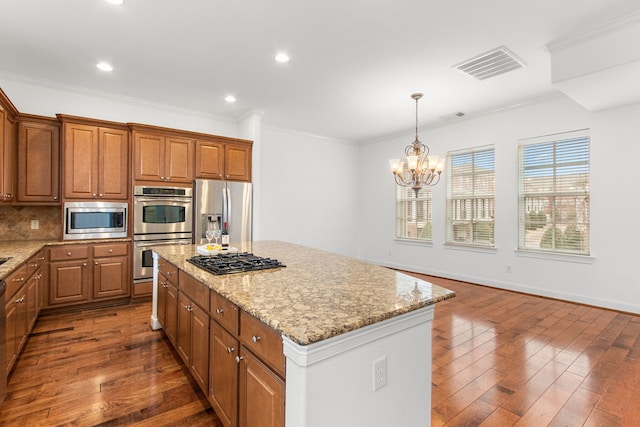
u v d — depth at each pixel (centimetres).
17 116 346
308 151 638
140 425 184
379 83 384
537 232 461
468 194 538
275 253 288
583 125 414
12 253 278
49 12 247
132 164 397
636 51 255
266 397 130
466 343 296
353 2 236
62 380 228
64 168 362
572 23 262
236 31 275
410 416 146
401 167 437
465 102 454
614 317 367
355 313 129
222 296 164
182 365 251
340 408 120
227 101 450
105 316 358
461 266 543
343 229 698
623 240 387
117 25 266
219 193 449
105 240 381
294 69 347
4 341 199
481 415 195
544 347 288
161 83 386
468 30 272
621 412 199
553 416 195
